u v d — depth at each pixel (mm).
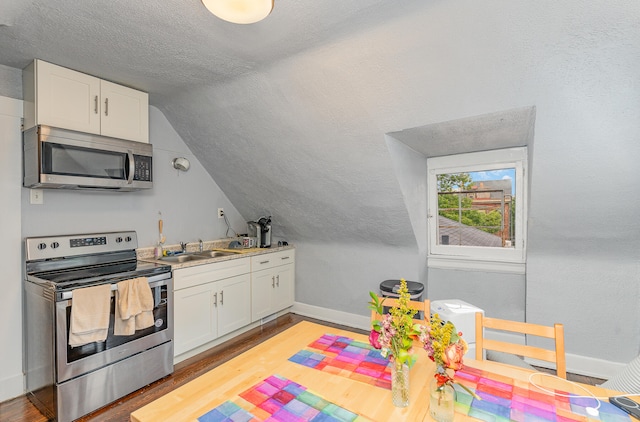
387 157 2510
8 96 2150
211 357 2770
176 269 2541
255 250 3469
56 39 1846
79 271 2238
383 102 2158
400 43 1797
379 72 1993
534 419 979
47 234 2322
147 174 2592
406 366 1070
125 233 2729
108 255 2596
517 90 1804
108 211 2689
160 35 1812
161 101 2857
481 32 1624
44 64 2080
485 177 3041
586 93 1706
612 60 1550
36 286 2045
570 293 2557
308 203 3340
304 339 1609
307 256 3857
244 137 2943
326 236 3629
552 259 2605
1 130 2096
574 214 2293
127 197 2830
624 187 2031
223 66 2188
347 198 3041
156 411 1034
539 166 2123
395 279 3283
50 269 2252
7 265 2123
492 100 1895
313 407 1051
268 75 2279
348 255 3562
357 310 3535
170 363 2463
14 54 2008
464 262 3146
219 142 3135
